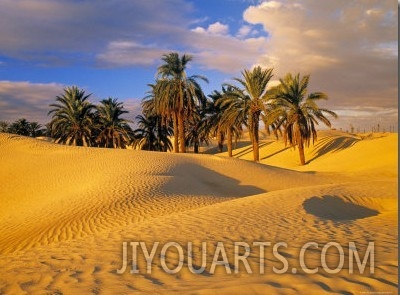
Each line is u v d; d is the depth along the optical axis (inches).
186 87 1517.0
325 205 463.8
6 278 218.4
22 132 2760.8
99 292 182.2
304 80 1421.0
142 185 709.9
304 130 1453.0
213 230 323.0
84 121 1815.9
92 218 509.0
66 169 965.8
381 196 522.6
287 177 1040.2
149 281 195.9
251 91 1499.8
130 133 2028.8
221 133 1886.1
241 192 864.3
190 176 936.9
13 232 519.8
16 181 922.7
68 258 255.0
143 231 332.2
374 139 1624.0
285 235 297.9
